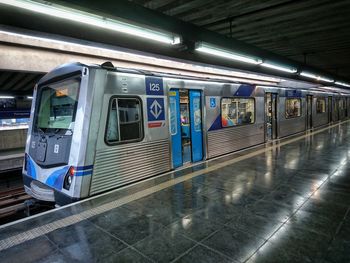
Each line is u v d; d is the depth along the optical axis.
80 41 3.93
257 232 3.10
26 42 6.49
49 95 5.07
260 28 5.19
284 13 4.38
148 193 4.54
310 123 14.75
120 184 4.79
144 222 3.46
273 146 9.06
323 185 4.68
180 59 5.75
